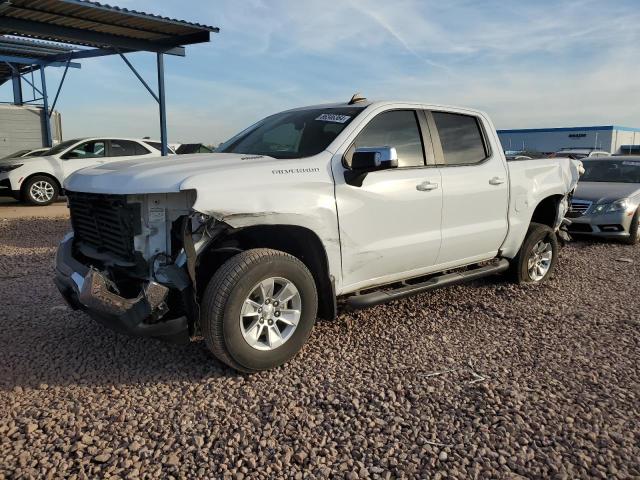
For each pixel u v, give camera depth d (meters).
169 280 3.63
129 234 3.77
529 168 6.04
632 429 3.21
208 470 2.86
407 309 5.47
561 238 7.00
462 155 5.35
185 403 3.54
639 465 2.88
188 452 3.01
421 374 3.96
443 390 3.71
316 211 4.06
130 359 4.20
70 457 2.95
